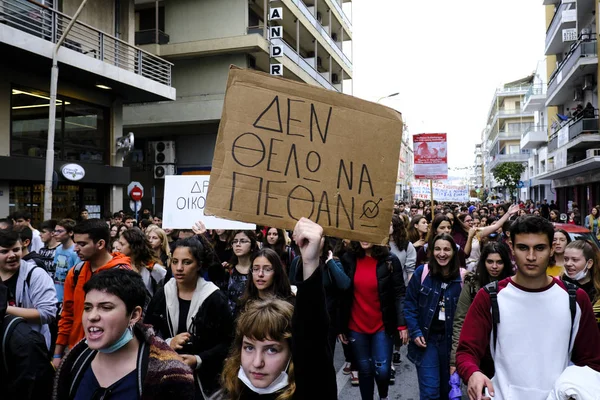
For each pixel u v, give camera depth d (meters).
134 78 16.67
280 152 2.49
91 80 15.79
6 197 13.78
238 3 23.84
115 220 10.96
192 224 6.30
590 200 27.22
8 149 13.99
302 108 2.54
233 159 2.46
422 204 19.50
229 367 2.41
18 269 3.99
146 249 5.04
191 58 24.88
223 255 7.08
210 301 3.40
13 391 2.41
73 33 15.86
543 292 2.54
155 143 26.89
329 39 32.31
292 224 2.43
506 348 2.56
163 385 2.11
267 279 3.90
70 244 5.75
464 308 4.12
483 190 82.62
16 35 12.13
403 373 6.11
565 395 2.29
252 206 2.43
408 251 6.59
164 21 24.94
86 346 2.27
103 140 17.73
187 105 24.56
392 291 4.74
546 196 42.19
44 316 3.91
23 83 14.44
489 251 4.09
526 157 59.72
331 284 4.90
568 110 31.64
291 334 2.19
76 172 15.55
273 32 23.56
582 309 2.52
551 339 2.49
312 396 2.04
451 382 3.95
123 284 2.15
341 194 2.49
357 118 2.56
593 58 23.91
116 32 18.25
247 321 2.29
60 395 2.20
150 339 2.22
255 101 2.52
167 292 3.51
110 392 2.10
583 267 4.04
